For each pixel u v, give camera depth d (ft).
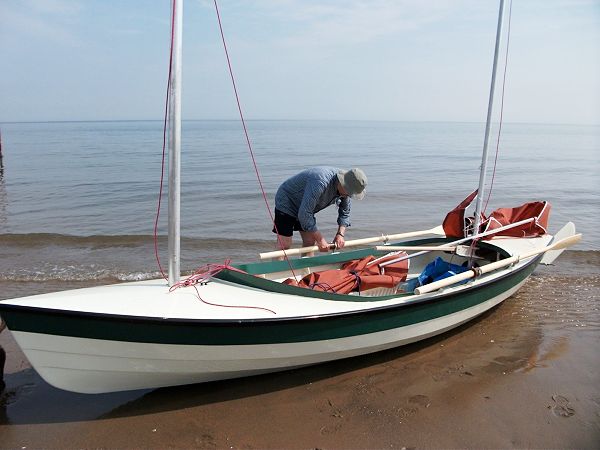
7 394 13.24
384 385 13.80
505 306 20.24
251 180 64.28
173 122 12.16
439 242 21.68
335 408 12.65
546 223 22.94
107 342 11.37
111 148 139.03
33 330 11.06
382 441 11.30
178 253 13.11
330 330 13.15
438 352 15.96
